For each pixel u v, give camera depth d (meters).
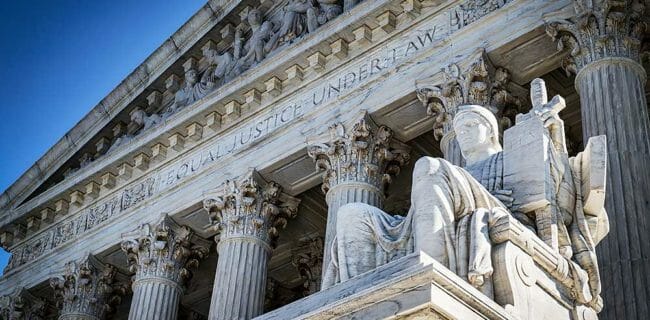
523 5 27.03
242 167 33.12
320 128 30.80
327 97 31.28
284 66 32.56
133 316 34.09
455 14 28.89
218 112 34.81
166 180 36.31
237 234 32.09
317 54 31.69
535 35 26.33
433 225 11.41
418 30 29.69
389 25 30.12
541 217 12.39
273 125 32.84
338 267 12.53
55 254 40.03
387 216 12.80
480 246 11.12
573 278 12.19
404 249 12.06
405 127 29.88
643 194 21.16
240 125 34.31
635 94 23.19
